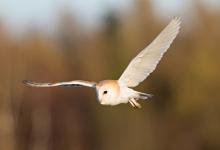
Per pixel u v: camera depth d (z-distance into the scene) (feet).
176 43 103.50
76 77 113.19
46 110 113.29
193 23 104.32
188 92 102.53
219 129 101.45
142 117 99.40
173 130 101.86
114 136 100.27
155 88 103.04
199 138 102.32
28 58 114.52
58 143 114.11
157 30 101.30
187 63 103.09
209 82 102.12
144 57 30.73
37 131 112.37
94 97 108.58
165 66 103.14
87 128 110.42
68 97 114.01
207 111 101.91
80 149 113.09
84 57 111.75
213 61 102.27
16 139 107.55
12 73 108.47
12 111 105.91
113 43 106.01
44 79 114.62
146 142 99.30
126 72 31.17
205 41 103.19
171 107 102.58
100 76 105.81
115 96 31.27
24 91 109.81
